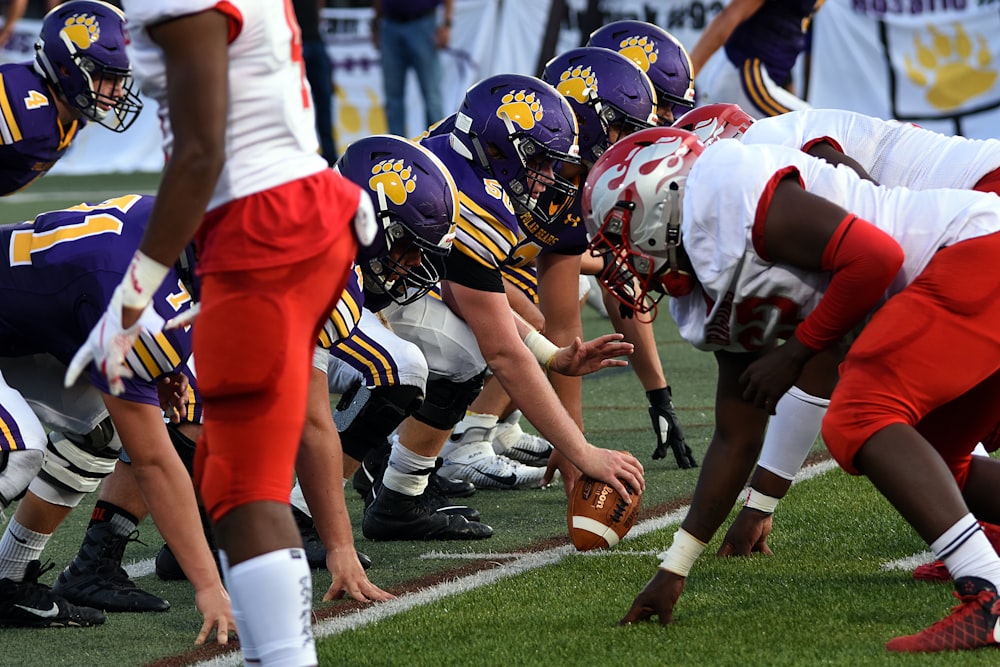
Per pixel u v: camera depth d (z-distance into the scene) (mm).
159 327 8469
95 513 12422
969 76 45031
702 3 48125
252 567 8117
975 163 11344
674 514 15023
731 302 9828
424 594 12125
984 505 11055
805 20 22672
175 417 11594
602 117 15195
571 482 15000
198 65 7691
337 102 55625
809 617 10734
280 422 8234
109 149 59500
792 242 9438
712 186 9641
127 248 11188
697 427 19906
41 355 11656
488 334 12969
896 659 9469
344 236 8516
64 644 11086
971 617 9516
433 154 12641
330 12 54969
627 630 10578
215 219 8180
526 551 13773
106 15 15805
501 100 13336
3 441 10414
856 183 10109
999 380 10320
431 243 12211
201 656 10609
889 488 9562
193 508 10836
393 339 14156
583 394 22984
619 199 10047
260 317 8102
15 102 15531
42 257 11172
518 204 13672
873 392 9609
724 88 23125
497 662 9914
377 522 14602
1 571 11672
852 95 46594
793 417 12578
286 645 8141
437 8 43625
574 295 15922
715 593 11602
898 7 45594
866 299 9297
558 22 38875
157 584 13148
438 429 14383
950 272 9648
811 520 14141
